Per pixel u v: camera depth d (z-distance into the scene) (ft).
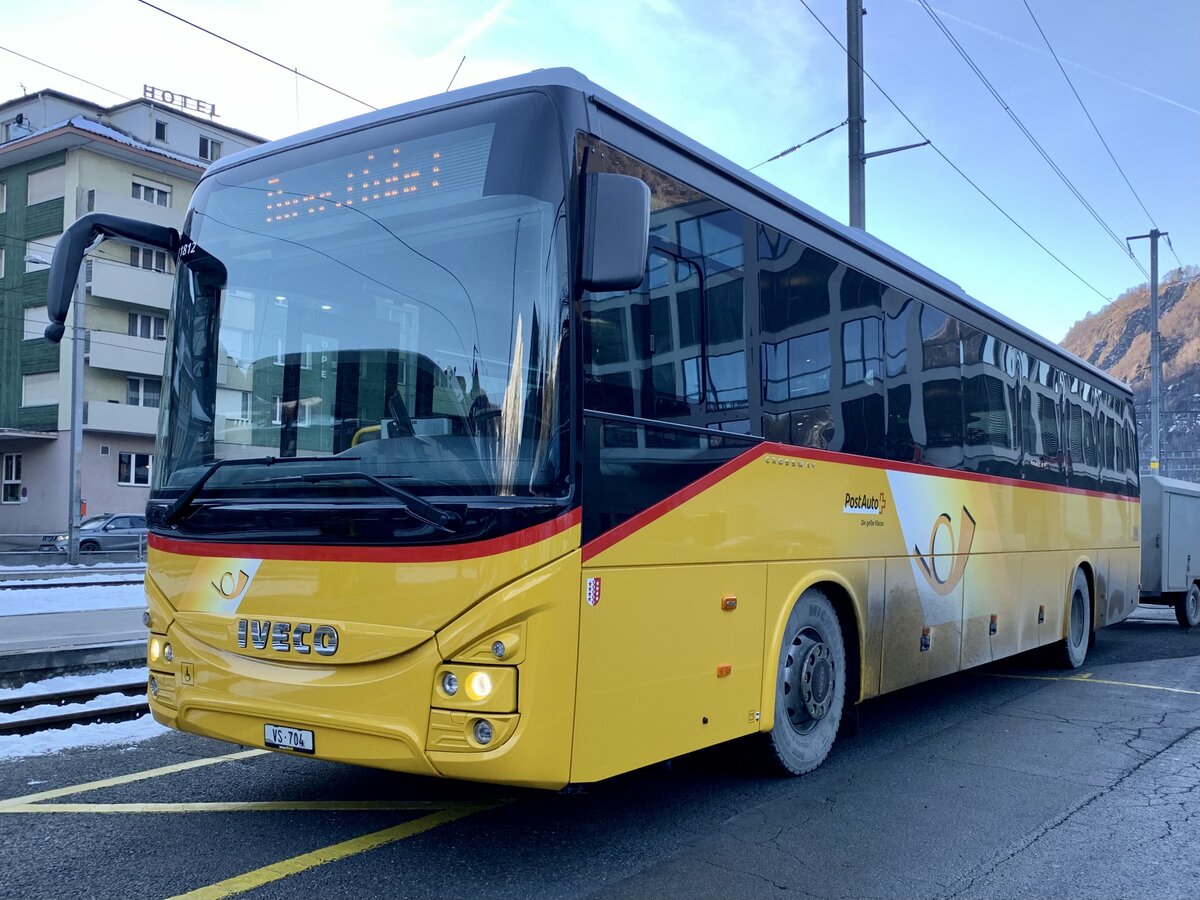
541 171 12.86
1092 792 17.93
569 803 16.61
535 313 12.49
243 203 15.40
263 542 13.52
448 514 12.02
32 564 90.84
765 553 16.53
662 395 14.23
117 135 121.39
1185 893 13.24
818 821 15.96
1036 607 29.45
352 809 15.92
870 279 21.08
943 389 23.97
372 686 12.41
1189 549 49.34
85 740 19.81
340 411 13.56
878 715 25.12
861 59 43.75
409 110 14.32
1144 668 33.96
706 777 18.45
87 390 118.93
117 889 12.40
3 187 126.11
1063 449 32.35
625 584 13.20
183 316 15.65
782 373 17.48
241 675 13.51
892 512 21.06
